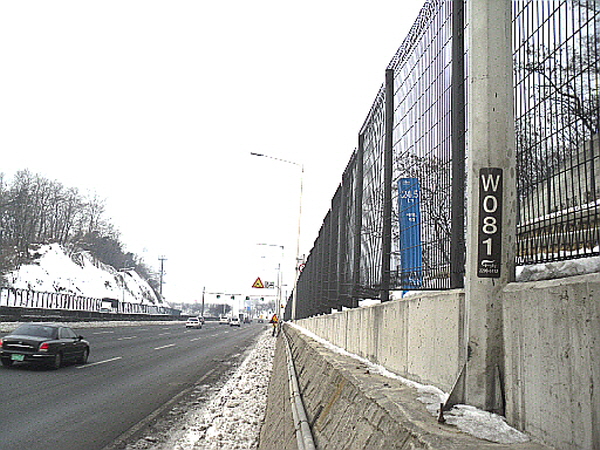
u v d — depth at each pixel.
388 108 7.52
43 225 99.38
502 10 3.92
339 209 13.31
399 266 6.76
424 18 6.05
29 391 13.95
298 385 8.91
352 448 3.94
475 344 3.63
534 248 3.93
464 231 4.82
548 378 2.94
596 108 3.30
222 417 10.98
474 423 3.25
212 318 158.25
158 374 18.77
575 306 2.71
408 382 5.03
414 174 6.28
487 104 3.81
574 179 3.50
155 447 8.62
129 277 118.88
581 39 3.44
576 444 2.64
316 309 18.89
